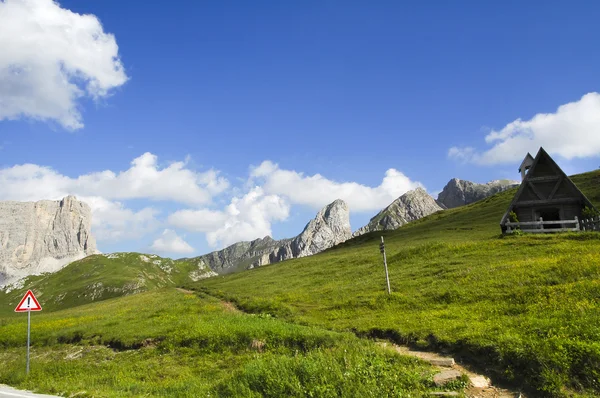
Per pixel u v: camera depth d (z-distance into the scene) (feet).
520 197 153.07
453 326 59.67
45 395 55.83
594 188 230.89
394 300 84.84
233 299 128.26
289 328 72.43
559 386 39.19
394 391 40.19
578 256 85.40
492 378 44.42
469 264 104.27
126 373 67.72
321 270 153.58
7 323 153.07
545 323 51.31
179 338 80.48
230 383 47.62
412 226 280.31
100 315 134.72
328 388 40.86
